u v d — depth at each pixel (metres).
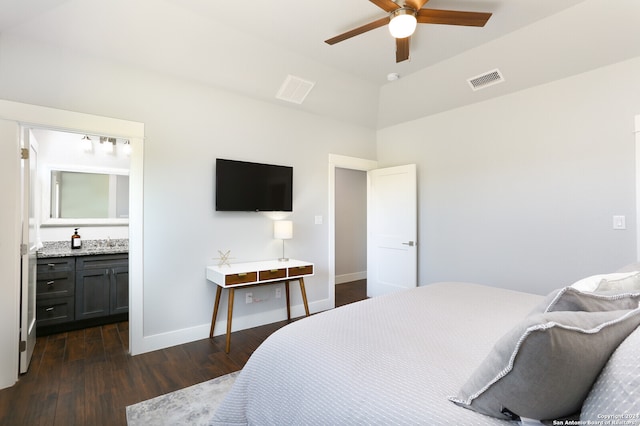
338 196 6.02
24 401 2.15
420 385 1.01
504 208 3.51
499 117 3.55
